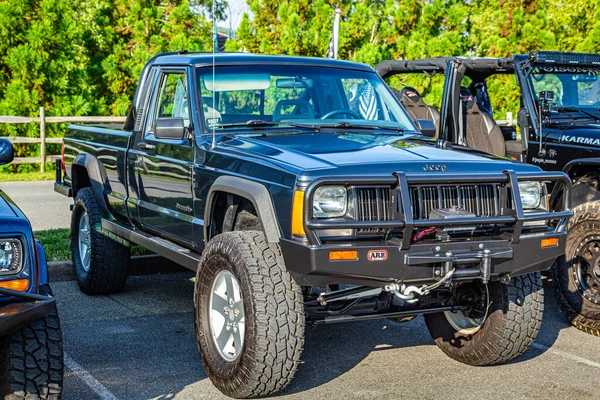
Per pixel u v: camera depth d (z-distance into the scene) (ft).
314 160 13.74
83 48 73.20
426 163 13.96
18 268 11.00
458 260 13.35
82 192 22.49
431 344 17.99
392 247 13.03
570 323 19.90
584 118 23.59
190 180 16.55
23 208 37.65
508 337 15.57
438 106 57.93
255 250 13.73
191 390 14.62
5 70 60.34
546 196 15.08
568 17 95.91
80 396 14.24
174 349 17.19
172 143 17.54
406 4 66.69
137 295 22.22
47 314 11.07
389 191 13.43
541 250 14.44
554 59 23.81
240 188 14.30
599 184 21.33
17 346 11.50
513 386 15.08
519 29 66.23
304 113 18.04
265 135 16.43
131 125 20.70
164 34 74.33
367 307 14.87
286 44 60.23
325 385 15.02
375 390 14.76
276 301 13.30
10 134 58.70
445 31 68.13
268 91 17.88
